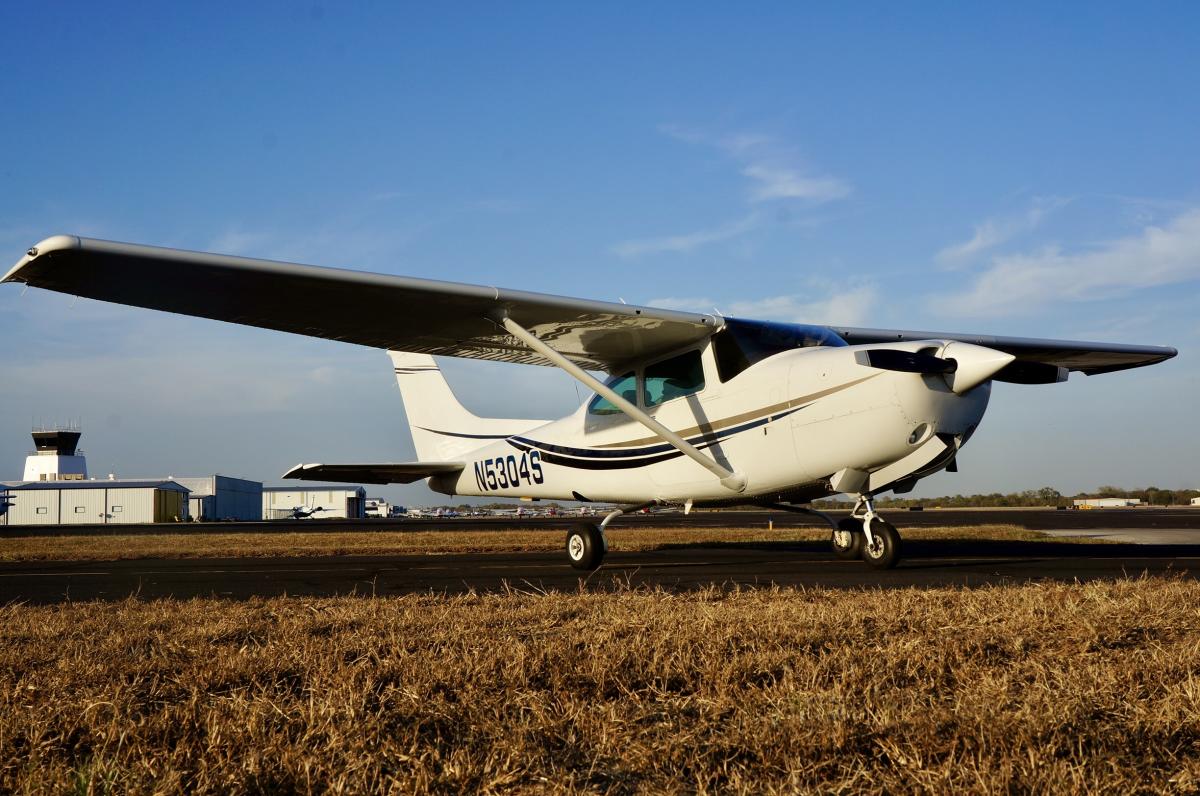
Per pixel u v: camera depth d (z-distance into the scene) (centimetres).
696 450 908
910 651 361
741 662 341
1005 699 287
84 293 736
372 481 1420
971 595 552
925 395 782
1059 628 429
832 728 254
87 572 1007
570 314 873
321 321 870
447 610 530
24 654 401
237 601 629
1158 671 327
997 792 208
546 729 271
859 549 1013
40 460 8331
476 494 1350
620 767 246
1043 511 5725
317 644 402
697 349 964
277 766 234
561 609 523
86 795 218
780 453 873
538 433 1208
